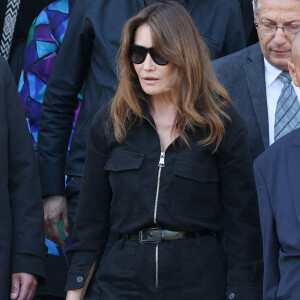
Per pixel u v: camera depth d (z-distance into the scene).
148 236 14.02
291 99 15.46
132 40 14.33
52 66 19.89
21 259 15.37
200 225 14.06
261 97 15.63
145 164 14.12
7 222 15.22
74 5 18.23
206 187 14.14
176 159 14.06
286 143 13.37
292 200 12.99
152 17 14.22
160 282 13.88
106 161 14.56
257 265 14.32
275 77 15.66
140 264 13.94
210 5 18.14
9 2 20.55
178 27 14.27
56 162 18.48
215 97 14.51
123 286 14.08
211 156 14.22
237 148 14.30
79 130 17.94
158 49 14.09
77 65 18.28
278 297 12.92
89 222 14.74
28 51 20.14
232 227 14.41
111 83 17.56
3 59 15.82
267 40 15.34
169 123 14.34
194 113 14.09
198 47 14.43
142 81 14.25
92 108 17.77
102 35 17.77
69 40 18.20
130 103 14.27
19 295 15.33
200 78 14.33
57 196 18.45
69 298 14.74
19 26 20.98
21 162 15.67
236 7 18.36
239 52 16.14
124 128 14.29
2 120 15.38
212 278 14.02
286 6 15.09
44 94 18.83
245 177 14.34
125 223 14.18
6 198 15.24
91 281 15.30
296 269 12.79
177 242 13.95
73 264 14.79
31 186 15.69
